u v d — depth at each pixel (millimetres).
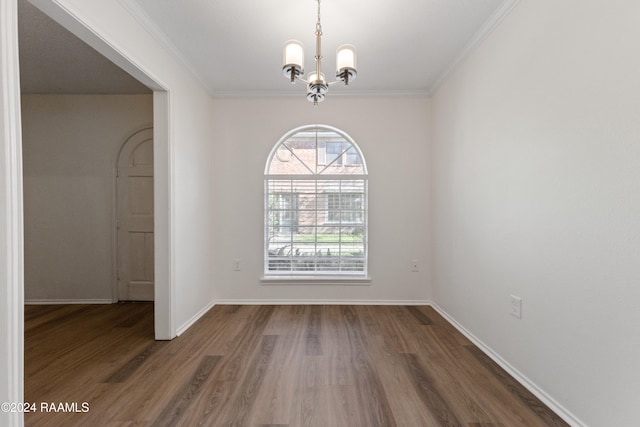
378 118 3299
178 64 2553
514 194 1837
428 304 3305
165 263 2404
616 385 1211
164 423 1440
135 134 3461
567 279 1445
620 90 1186
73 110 3422
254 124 3332
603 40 1252
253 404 1582
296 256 3402
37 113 3406
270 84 3115
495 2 1879
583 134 1351
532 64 1675
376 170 3312
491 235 2090
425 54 2510
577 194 1384
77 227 3441
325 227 3402
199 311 2959
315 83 1652
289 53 1583
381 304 3318
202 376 1851
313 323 2754
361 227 3387
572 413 1417
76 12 1497
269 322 2779
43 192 3426
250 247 3357
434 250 3186
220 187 3346
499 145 1994
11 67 1157
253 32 2215
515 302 1825
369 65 2699
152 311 3150
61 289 3439
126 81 3086
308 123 3320
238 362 2027
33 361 2045
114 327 2691
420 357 2100
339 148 3410
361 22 2086
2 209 1139
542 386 1610
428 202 3297
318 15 1823
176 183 2510
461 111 2541
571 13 1408
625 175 1169
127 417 1480
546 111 1572
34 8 1955
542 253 1605
